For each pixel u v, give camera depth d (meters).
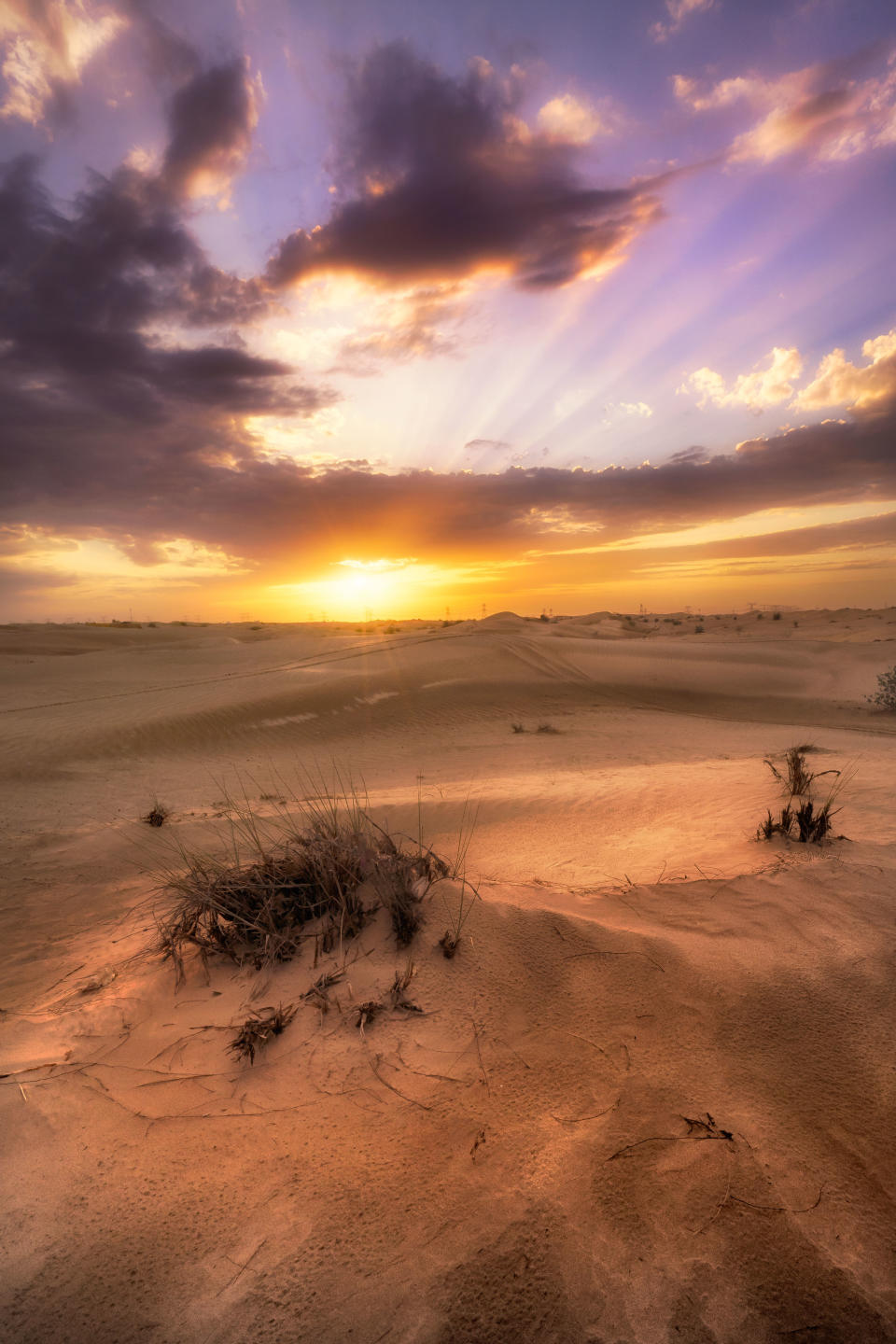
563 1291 1.50
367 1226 1.69
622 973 2.83
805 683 31.36
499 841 7.31
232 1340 1.42
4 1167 1.90
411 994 2.75
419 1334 1.43
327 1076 2.31
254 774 14.98
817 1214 1.67
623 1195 1.74
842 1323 1.41
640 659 35.50
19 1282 1.57
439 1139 1.99
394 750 18.59
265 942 3.18
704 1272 1.53
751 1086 2.15
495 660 34.09
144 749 17.34
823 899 3.62
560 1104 2.10
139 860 7.54
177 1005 2.87
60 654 43.84
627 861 5.18
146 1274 1.58
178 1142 2.00
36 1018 3.04
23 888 6.62
